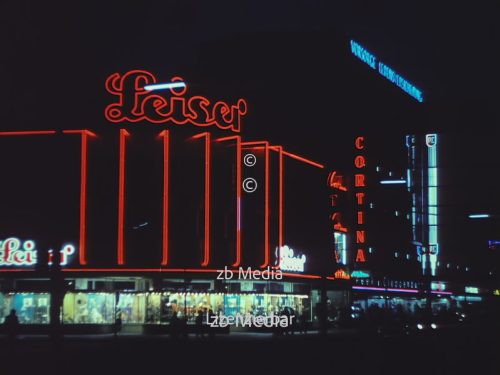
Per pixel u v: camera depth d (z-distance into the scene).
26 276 55.34
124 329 55.09
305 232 65.94
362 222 97.75
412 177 135.75
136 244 56.12
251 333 56.84
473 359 30.58
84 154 56.75
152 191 56.88
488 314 79.69
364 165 88.25
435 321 79.19
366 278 92.94
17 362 30.31
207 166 57.72
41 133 57.62
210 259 56.75
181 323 46.50
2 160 57.56
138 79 58.19
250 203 59.38
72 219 56.12
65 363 29.84
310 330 63.34
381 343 43.75
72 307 54.12
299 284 64.44
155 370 26.45
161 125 57.66
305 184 67.25
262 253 59.25
